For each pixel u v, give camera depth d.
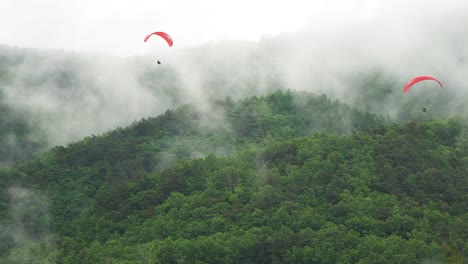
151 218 152.62
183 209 151.00
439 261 121.75
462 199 147.50
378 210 142.88
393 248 125.75
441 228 133.75
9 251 152.12
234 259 130.75
